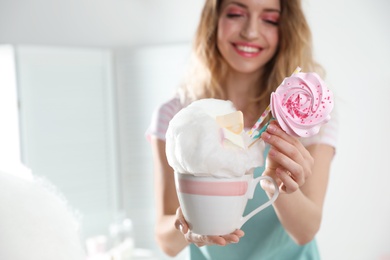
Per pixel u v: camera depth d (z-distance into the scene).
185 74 1.54
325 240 2.74
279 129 0.77
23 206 0.51
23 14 3.32
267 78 1.42
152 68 3.17
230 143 0.73
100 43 3.31
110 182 3.37
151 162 3.26
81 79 3.22
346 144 2.65
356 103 2.62
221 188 0.73
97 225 3.31
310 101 0.76
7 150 3.11
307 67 1.42
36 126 3.09
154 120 1.45
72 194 3.23
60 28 3.32
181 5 3.10
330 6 2.65
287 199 0.99
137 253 2.69
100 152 3.34
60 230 0.53
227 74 1.47
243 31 1.26
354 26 2.60
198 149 0.71
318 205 1.19
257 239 1.34
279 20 1.33
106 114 3.33
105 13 3.29
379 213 2.58
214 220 0.75
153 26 3.19
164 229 1.24
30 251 0.49
